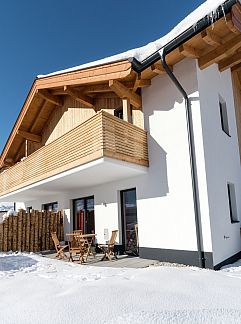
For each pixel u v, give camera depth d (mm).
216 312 3082
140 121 8609
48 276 5695
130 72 7500
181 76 7594
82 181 9305
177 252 7133
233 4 5609
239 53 8438
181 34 6516
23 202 17188
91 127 7230
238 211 8758
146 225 8023
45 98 11094
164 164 7750
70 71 9016
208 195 6730
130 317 3020
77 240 9266
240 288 4020
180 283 4254
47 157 9398
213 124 7824
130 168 7555
